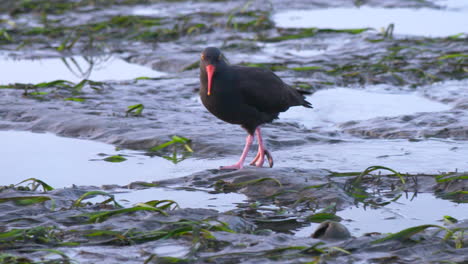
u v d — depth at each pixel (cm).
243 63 2080
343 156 1260
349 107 1667
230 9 3055
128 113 1556
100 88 1823
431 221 908
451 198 1009
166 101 1703
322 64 2117
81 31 2583
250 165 1233
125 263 745
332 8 3130
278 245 792
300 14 3006
